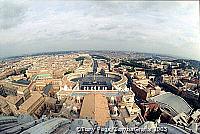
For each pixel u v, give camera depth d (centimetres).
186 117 13838
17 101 15650
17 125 9781
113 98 15612
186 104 15938
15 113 13862
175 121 13250
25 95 17538
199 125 11219
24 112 14012
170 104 15800
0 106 14312
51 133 8819
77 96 16088
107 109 13600
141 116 14075
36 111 15112
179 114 14038
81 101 15825
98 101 14588
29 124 9656
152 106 15075
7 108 14512
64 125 9962
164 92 18125
